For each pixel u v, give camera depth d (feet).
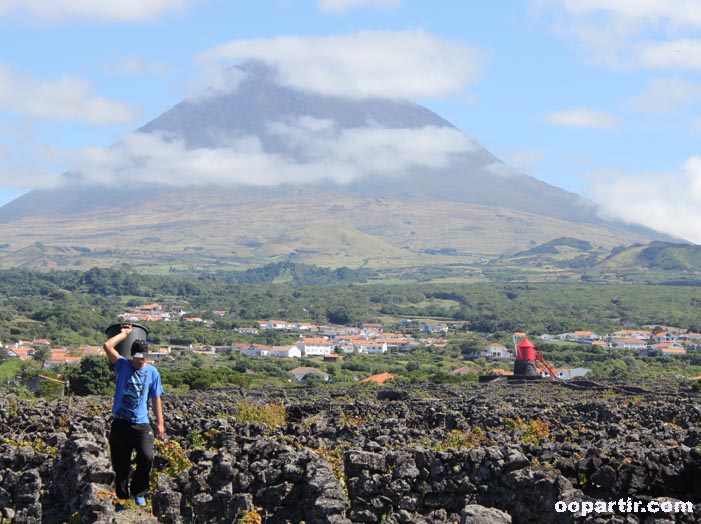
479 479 63.36
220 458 66.85
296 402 174.09
